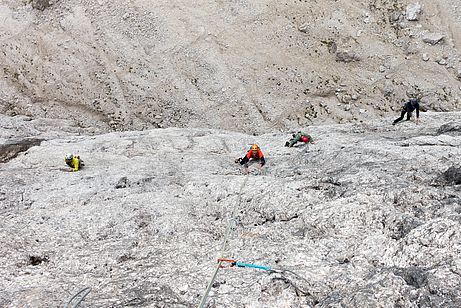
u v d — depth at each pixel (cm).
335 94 3825
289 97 3819
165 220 950
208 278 661
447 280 517
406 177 1038
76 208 1065
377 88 3822
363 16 4234
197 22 4209
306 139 1675
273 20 4241
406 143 1418
